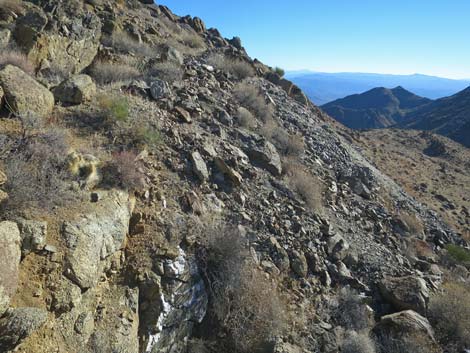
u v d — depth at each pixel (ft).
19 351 11.78
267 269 22.97
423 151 115.34
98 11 47.91
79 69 33.32
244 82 50.78
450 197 67.10
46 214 15.34
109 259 16.75
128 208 19.36
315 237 28.22
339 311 23.56
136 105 29.53
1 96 19.99
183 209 22.57
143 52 43.45
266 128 40.19
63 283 13.73
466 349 22.97
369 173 48.47
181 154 26.86
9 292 11.75
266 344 18.89
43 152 18.40
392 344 21.81
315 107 78.43
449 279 31.83
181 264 18.97
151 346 16.60
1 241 12.18
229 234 21.49
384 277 28.14
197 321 18.89
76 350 13.62
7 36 28.30
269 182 31.55
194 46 61.31
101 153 22.03
